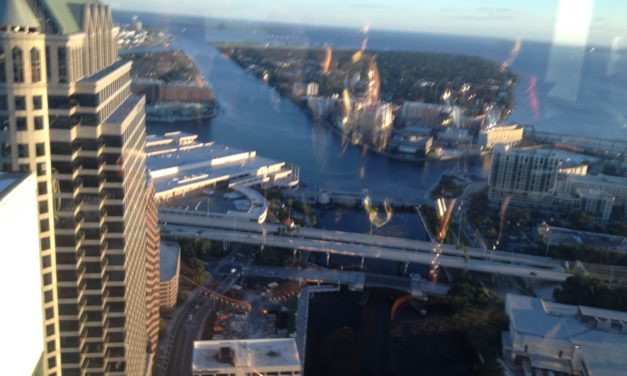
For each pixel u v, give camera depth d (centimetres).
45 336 17138
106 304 18125
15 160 15750
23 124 15600
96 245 17325
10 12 14825
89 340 18100
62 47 15538
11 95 15300
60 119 16000
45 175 16188
